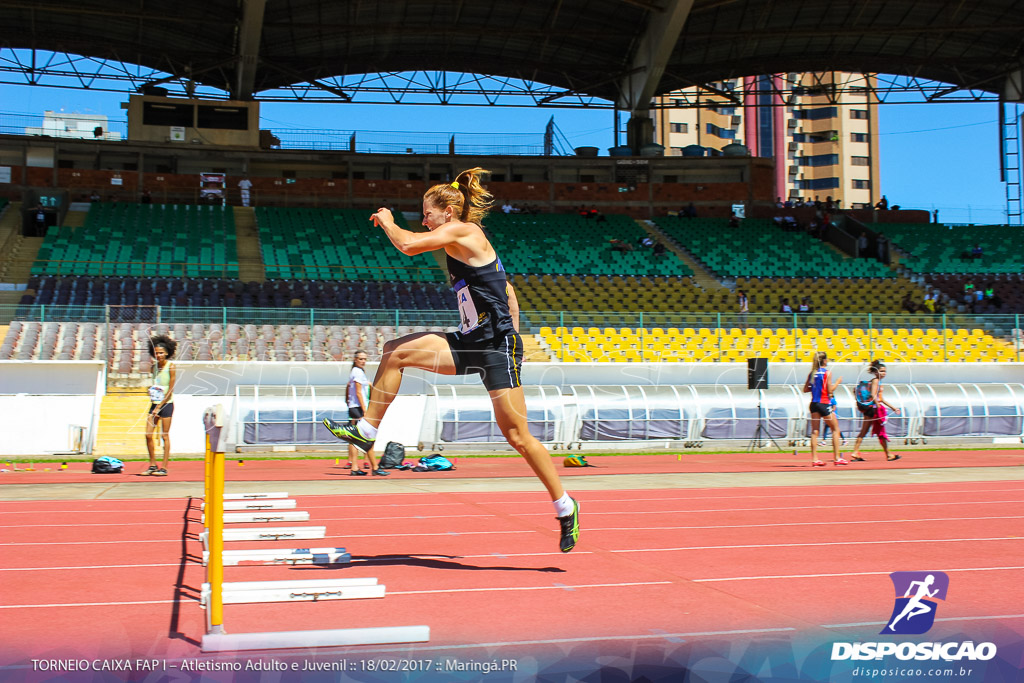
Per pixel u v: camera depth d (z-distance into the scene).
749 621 3.33
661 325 23.28
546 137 39.22
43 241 28.86
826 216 37.66
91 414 15.91
